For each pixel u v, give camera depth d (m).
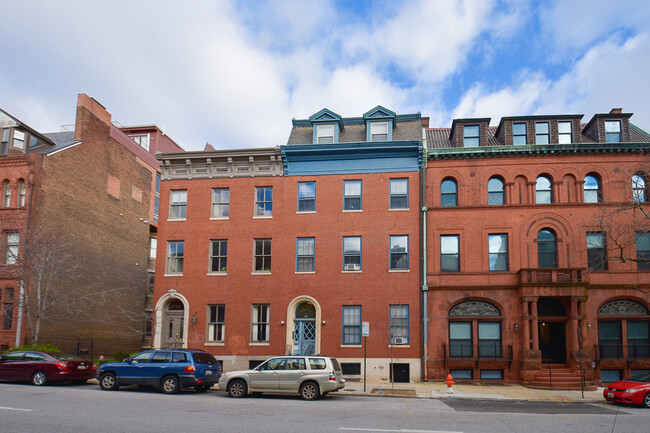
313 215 28.64
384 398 19.97
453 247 27.42
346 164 28.97
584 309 25.03
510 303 26.14
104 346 35.72
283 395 19.78
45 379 21.12
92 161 35.53
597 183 27.27
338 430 12.17
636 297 25.72
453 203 27.88
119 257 38.12
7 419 12.84
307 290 27.88
